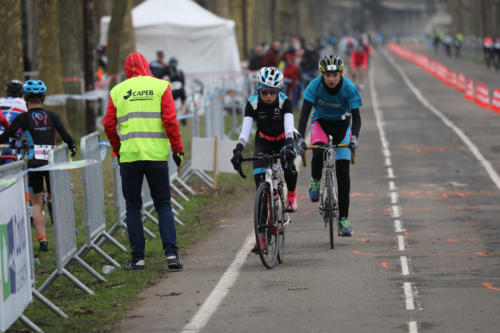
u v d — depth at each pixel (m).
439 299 17.25
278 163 21.36
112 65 57.81
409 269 20.20
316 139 22.62
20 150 23.52
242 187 35.88
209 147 34.97
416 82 111.19
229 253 23.14
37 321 16.72
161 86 20.64
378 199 31.55
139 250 21.08
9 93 25.30
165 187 20.88
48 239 26.02
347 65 149.50
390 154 44.91
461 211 28.61
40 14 49.62
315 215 27.95
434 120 63.06
